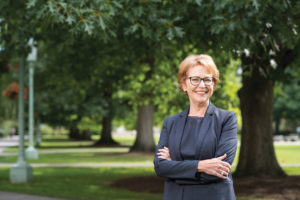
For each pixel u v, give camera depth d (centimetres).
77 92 3431
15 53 1110
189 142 291
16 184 1289
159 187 1160
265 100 1293
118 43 1337
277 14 759
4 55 1065
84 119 3941
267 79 1281
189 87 296
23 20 971
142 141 2848
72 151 3152
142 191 1128
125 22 878
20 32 980
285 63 1256
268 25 766
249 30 766
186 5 845
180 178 282
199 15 865
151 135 2861
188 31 902
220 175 275
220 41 778
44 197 1027
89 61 1537
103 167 1873
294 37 762
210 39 891
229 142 284
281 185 1088
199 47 912
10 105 4425
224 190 278
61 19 686
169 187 293
